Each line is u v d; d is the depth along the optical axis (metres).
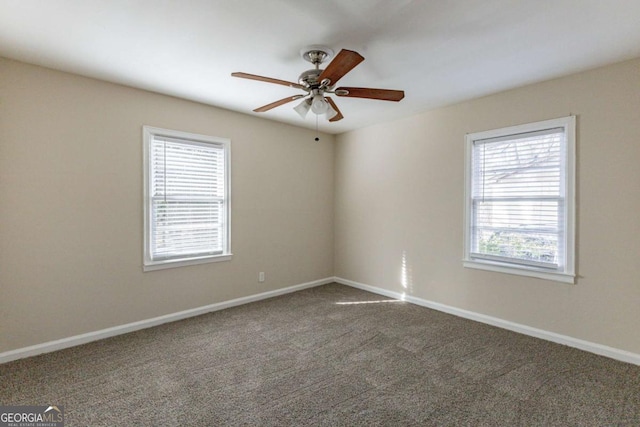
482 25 2.11
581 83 2.86
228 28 2.15
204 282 3.85
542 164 3.15
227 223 4.04
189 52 2.51
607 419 1.97
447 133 3.85
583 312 2.89
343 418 1.99
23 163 2.68
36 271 2.76
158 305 3.48
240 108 3.95
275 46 2.40
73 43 2.37
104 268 3.12
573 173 2.91
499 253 3.48
